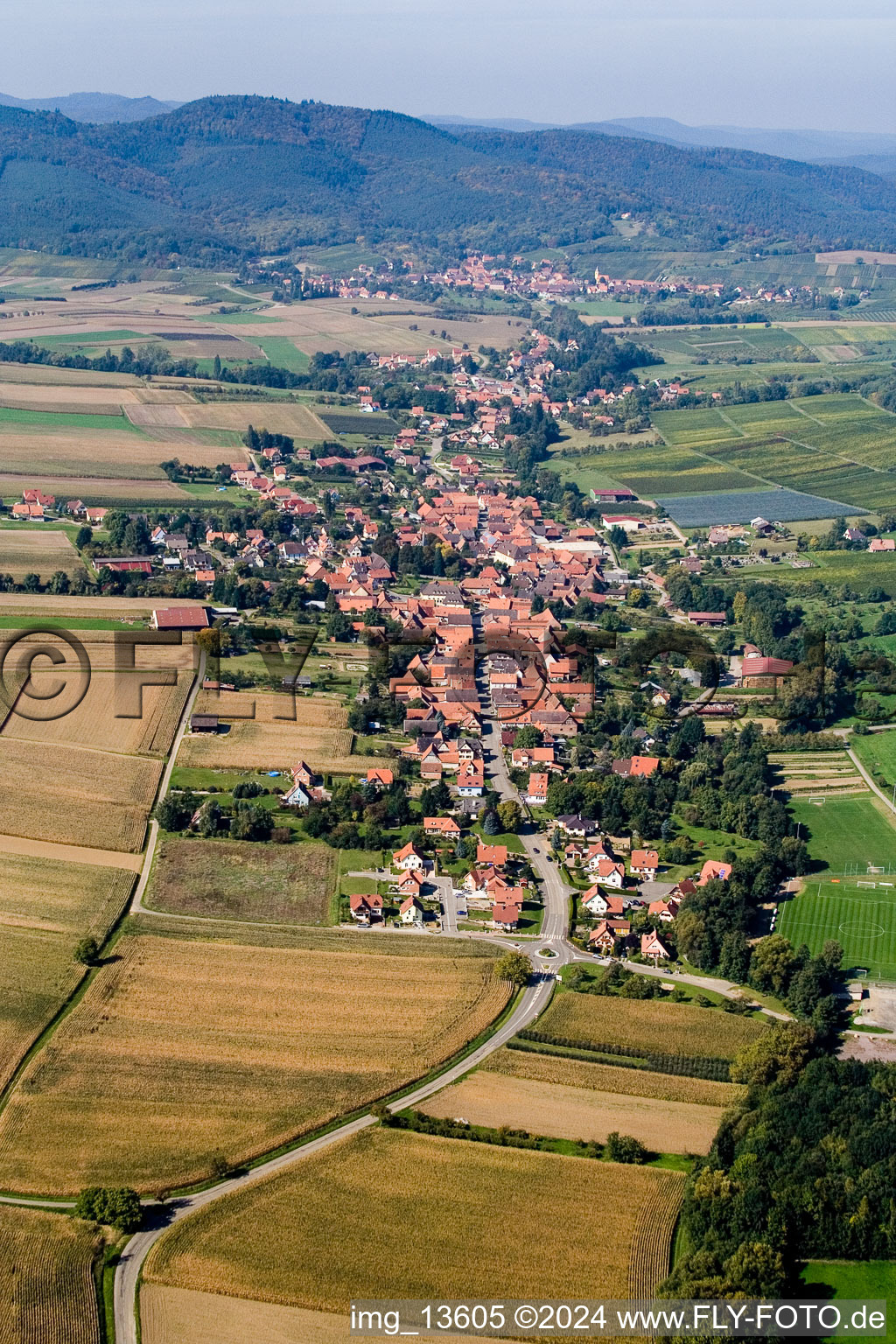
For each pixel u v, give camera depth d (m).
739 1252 164.12
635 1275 165.12
